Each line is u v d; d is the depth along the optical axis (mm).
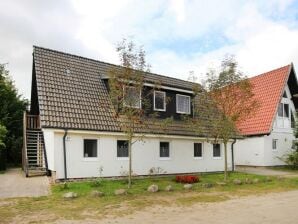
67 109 19688
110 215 11547
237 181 19734
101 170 19984
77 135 19328
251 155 32250
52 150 19031
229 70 20875
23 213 11703
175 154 23750
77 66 23375
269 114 31625
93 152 20031
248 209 12672
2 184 17641
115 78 17562
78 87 21625
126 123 18938
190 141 24781
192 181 19188
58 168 18531
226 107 20766
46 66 21734
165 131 22656
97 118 20281
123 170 20953
